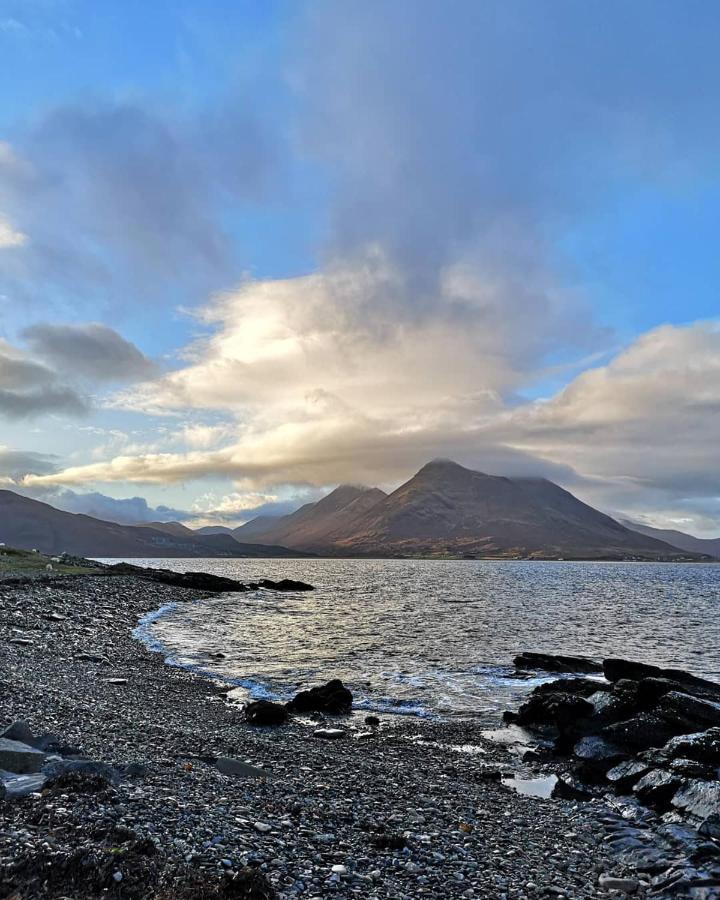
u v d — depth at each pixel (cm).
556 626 6712
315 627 6338
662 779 1894
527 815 1645
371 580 19100
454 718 2862
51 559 10800
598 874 1244
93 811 1082
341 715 2872
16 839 928
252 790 1518
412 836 1339
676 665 4469
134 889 836
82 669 3366
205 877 904
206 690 3238
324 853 1152
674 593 13112
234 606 8819
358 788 1731
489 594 12300
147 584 9881
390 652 4697
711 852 1368
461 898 1053
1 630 4206
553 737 2572
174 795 1318
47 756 1384
